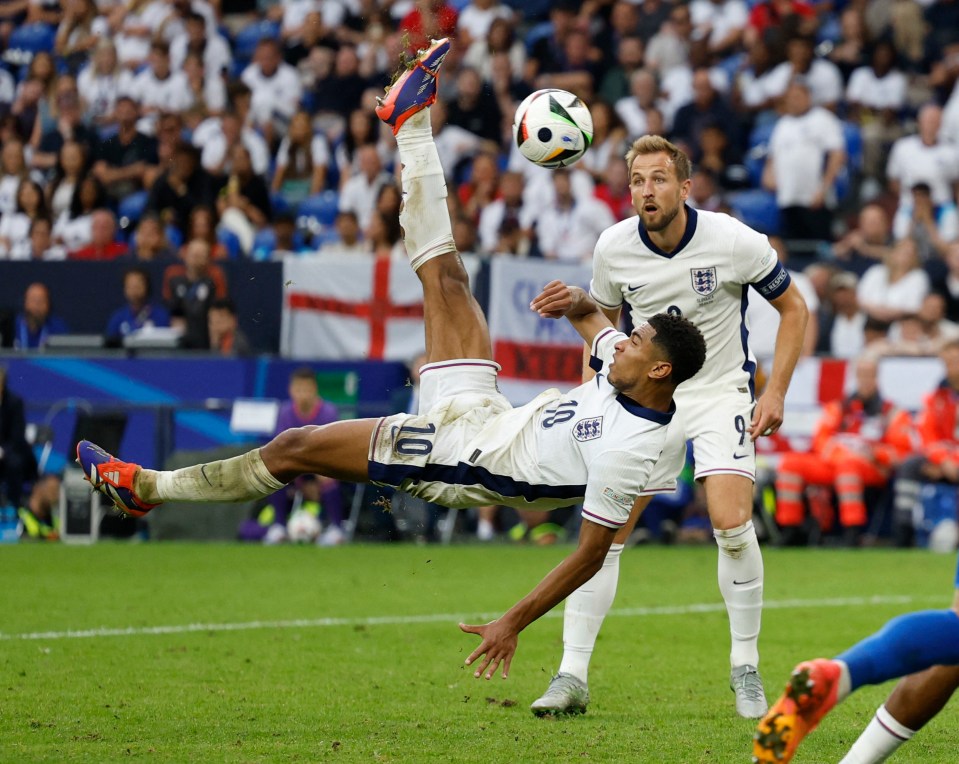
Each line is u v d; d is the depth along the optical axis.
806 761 16.02
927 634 13.39
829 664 13.14
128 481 17.80
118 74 68.19
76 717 18.17
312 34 67.94
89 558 39.41
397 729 17.73
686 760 15.93
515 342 44.97
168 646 24.56
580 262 45.88
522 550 43.12
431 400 18.56
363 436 17.06
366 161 57.84
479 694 20.59
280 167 62.00
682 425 20.84
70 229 58.97
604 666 23.45
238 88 65.19
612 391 16.48
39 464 45.69
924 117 57.09
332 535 44.88
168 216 57.34
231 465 17.45
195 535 45.81
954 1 65.69
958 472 44.09
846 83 62.00
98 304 49.09
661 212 19.97
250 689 20.56
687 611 30.33
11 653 23.56
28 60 72.50
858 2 63.12
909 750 16.92
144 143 62.56
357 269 46.91
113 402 45.84
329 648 24.69
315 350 47.34
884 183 59.50
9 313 49.59
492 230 55.53
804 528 45.72
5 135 66.50
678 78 63.84
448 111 61.41
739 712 19.16
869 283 49.50
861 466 45.03
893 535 45.72
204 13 68.19
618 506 16.00
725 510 20.06
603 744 16.88
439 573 36.62
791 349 20.55
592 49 65.62
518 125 21.27
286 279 47.38
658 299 21.02
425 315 19.14
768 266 20.62
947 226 56.16
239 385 45.22
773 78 61.62
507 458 16.94
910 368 45.25
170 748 16.31
